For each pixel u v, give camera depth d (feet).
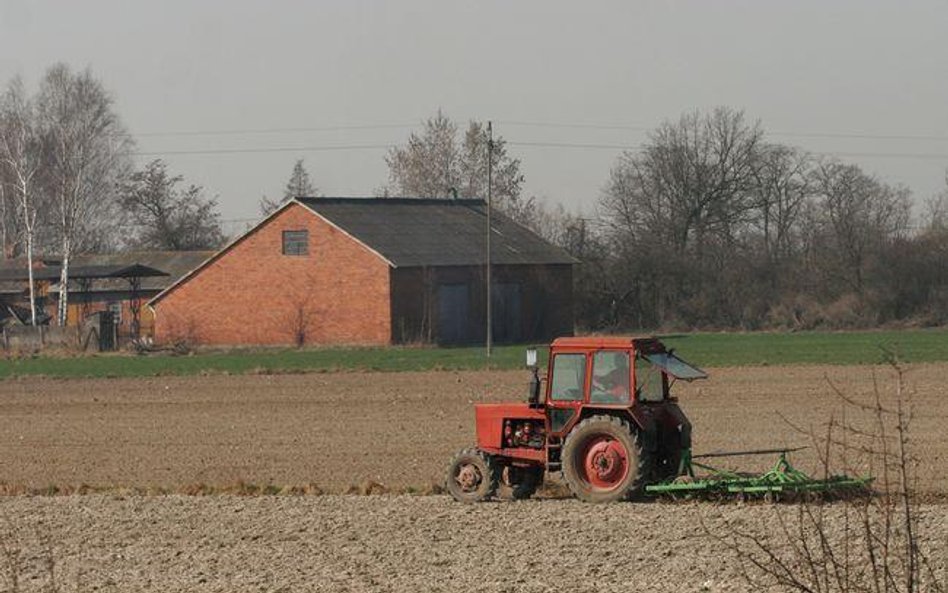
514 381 392.27
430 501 196.75
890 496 105.19
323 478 229.86
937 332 624.59
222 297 630.33
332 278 606.96
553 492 200.95
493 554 157.38
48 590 145.69
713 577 142.61
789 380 371.97
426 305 606.55
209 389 393.91
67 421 324.19
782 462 184.24
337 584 144.97
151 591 144.56
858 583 107.24
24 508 201.46
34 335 621.72
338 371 441.27
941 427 267.18
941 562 140.46
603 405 184.96
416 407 332.19
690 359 450.30
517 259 651.25
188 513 193.16
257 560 159.22
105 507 200.85
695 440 257.34
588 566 149.48
